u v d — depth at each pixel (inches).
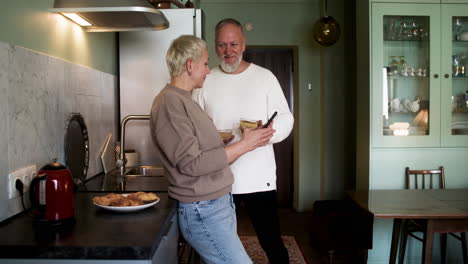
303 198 195.3
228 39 80.7
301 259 133.2
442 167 128.6
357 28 143.6
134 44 106.0
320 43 162.1
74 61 78.2
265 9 188.5
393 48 133.3
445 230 86.7
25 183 57.1
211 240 61.1
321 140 190.9
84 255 42.8
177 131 55.7
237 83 84.9
